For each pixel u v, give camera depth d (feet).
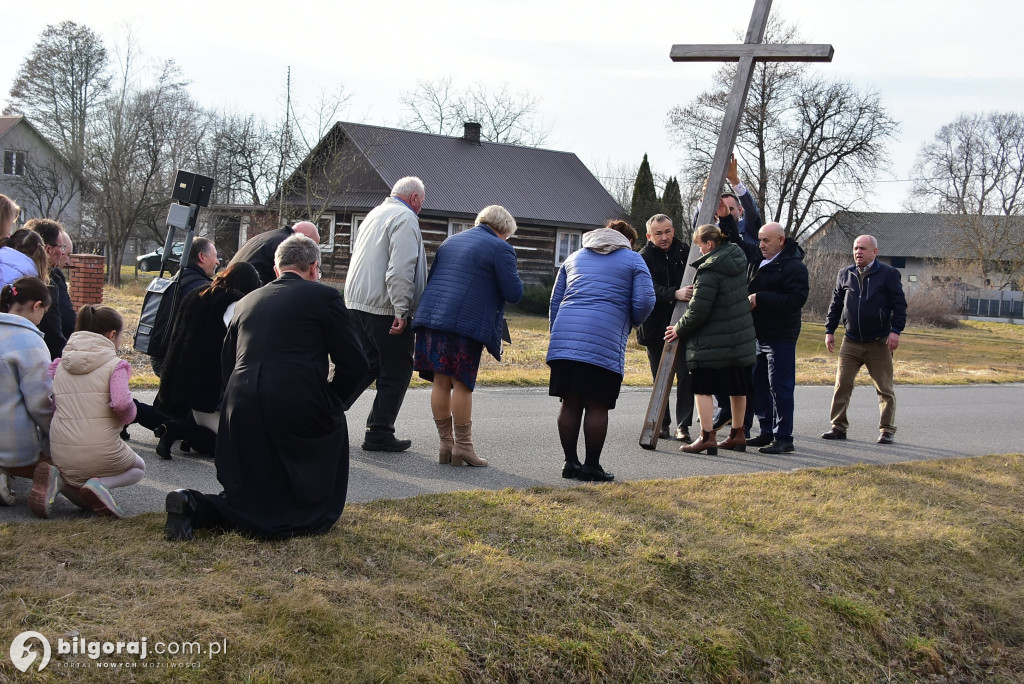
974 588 17.92
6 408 15.70
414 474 20.92
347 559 14.15
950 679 15.93
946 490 23.02
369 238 22.71
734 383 25.57
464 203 121.60
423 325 21.30
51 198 134.62
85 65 137.39
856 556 17.71
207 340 20.06
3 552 13.02
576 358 20.92
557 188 132.77
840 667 15.17
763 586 16.07
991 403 44.62
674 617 14.74
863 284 30.14
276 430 14.88
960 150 234.38
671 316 28.19
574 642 13.42
